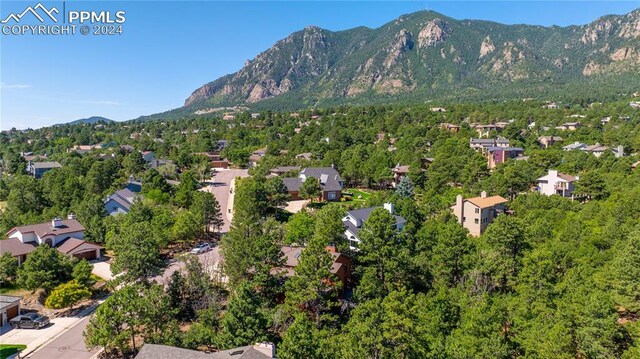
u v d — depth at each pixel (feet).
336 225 215.51
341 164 473.67
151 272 205.05
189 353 124.98
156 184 396.98
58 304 191.83
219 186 468.75
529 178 382.83
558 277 173.06
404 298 134.72
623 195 262.67
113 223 285.43
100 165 434.71
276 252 196.75
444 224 245.24
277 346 139.74
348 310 177.88
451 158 423.64
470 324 135.23
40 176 519.19
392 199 298.56
